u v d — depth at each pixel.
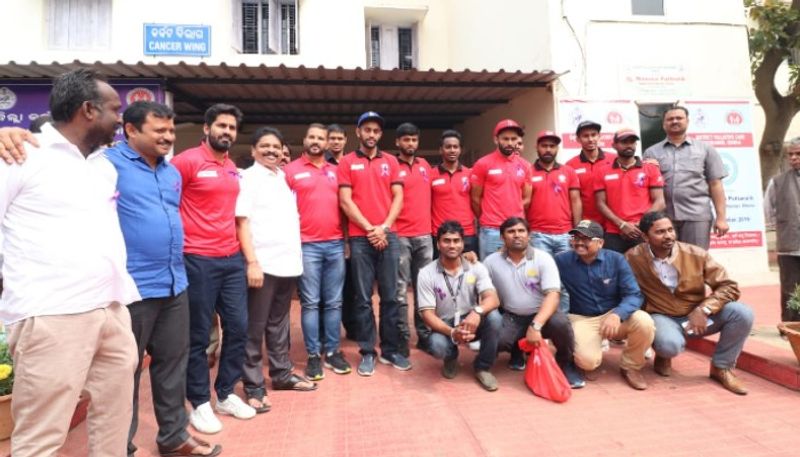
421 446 2.83
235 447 2.85
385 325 4.25
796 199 4.38
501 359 4.46
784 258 4.51
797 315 4.43
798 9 8.55
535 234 4.77
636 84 7.01
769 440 2.80
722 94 7.25
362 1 8.85
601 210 4.75
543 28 6.95
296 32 8.70
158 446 2.74
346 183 4.10
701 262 3.70
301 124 9.03
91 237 1.99
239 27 8.48
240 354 3.26
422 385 3.79
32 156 1.89
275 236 3.50
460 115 8.79
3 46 7.73
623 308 3.64
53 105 1.98
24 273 1.86
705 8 7.25
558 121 6.71
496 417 3.19
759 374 3.80
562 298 4.39
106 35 8.05
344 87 6.71
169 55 8.11
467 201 4.76
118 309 2.14
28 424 1.88
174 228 2.59
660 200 4.62
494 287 3.95
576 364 3.75
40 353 1.86
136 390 2.64
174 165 2.91
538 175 4.75
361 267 4.09
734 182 7.14
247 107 7.78
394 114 8.55
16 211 1.88
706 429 2.96
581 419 3.13
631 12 7.06
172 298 2.64
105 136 2.07
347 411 3.33
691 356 4.32
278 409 3.38
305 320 3.94
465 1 9.44
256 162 3.59
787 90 10.45
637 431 2.95
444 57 10.15
